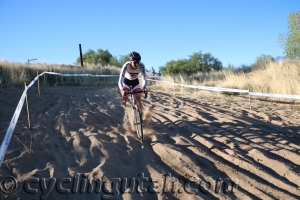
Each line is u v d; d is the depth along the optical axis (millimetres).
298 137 5520
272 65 14125
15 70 13297
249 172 3957
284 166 4000
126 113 6652
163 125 6566
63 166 3955
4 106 7727
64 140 5121
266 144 5031
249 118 7254
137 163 4246
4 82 11812
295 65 13352
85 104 9188
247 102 9742
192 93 12422
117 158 4305
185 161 4219
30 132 5406
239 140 5324
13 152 4254
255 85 11953
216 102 9930
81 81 17312
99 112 7805
